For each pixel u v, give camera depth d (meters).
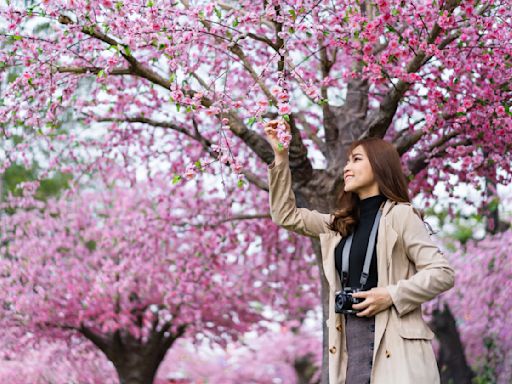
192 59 5.38
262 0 5.07
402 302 2.88
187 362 14.55
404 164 6.20
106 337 10.46
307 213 3.41
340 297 2.99
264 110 3.62
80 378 10.95
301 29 4.37
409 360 2.87
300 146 5.62
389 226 3.03
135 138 7.29
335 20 4.80
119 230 9.59
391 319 2.92
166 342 10.42
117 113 6.91
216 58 6.13
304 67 7.64
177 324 10.00
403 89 5.12
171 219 8.70
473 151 5.84
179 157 7.64
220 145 4.15
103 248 9.95
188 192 9.26
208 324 10.79
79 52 5.40
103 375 11.38
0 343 9.96
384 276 2.99
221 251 8.58
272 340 14.95
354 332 3.02
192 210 8.82
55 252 9.84
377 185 3.21
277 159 3.38
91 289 9.52
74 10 4.68
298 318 11.67
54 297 9.70
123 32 4.58
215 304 9.82
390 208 3.11
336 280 3.15
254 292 10.20
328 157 6.18
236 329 10.70
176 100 4.27
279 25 4.69
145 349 10.30
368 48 4.79
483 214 7.31
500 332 9.38
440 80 5.46
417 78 4.84
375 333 2.92
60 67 5.09
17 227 9.71
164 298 9.05
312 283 9.49
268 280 9.87
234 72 6.93
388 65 4.96
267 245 8.70
